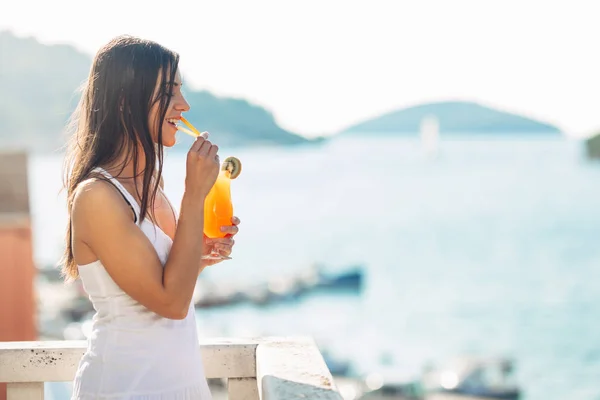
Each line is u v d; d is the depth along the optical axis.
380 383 23.23
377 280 50.50
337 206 102.31
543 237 69.38
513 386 24.09
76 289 37.94
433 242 68.25
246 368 2.21
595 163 184.00
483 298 44.34
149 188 1.84
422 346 32.94
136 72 1.81
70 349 2.22
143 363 1.79
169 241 1.87
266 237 75.31
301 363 1.93
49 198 111.69
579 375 28.50
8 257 11.17
